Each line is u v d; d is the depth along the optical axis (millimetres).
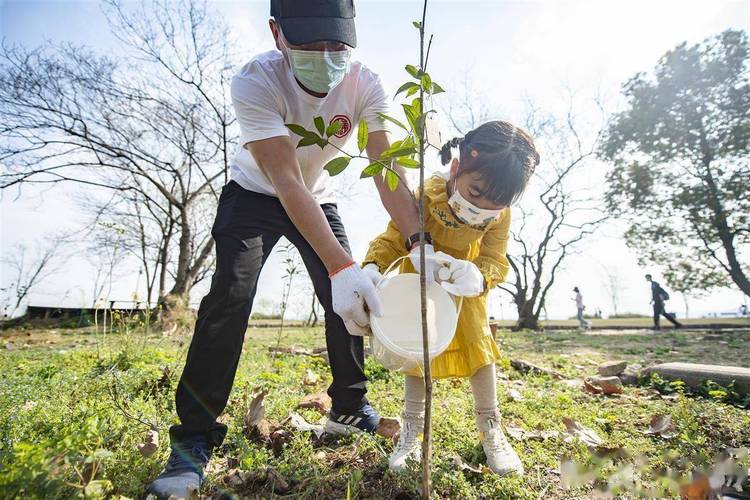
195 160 16141
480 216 1837
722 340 8500
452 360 1899
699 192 16125
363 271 1593
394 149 1304
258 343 6824
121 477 1521
